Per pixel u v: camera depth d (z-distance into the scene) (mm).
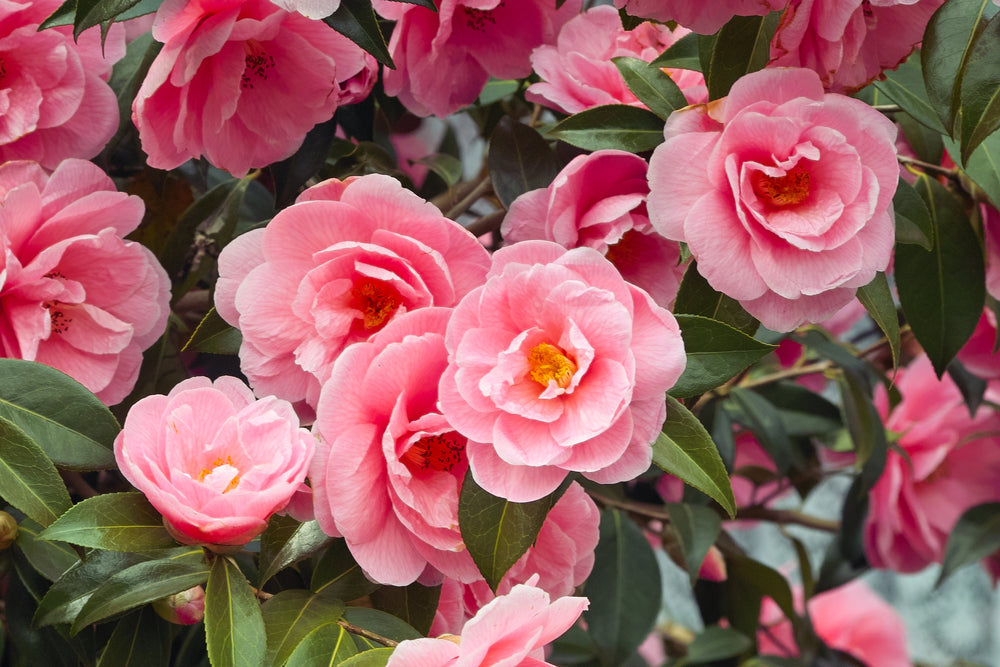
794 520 1549
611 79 1148
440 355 1012
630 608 1307
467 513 1006
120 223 1090
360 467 1005
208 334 1087
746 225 1027
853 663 1533
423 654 953
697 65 1144
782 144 1034
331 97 1134
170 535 1016
